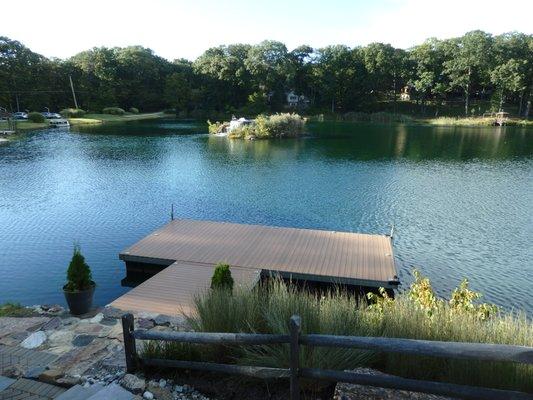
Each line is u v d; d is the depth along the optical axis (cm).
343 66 7106
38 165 3003
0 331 468
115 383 343
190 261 1169
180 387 337
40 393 346
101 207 1950
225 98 7350
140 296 932
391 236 1386
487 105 6881
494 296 1124
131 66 7456
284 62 6950
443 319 379
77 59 7406
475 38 6278
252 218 1797
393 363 328
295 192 2236
